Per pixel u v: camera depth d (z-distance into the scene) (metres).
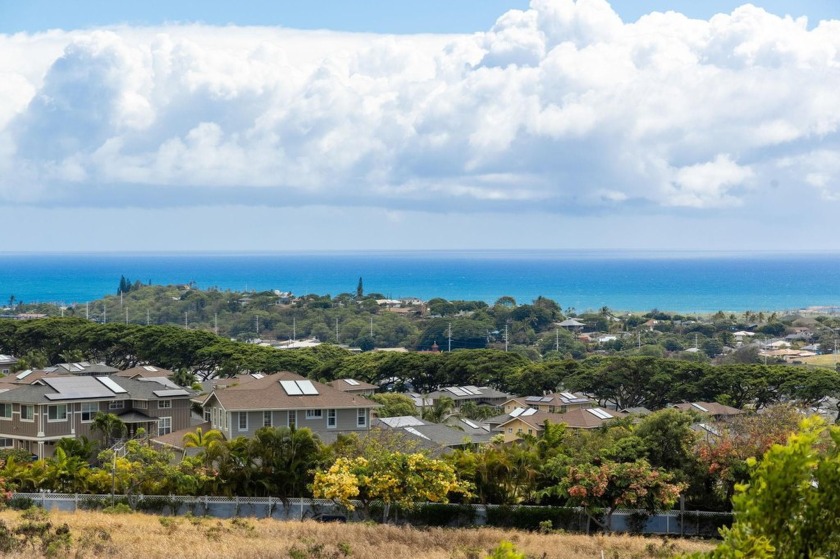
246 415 69.62
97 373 107.31
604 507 50.41
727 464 54.38
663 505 50.31
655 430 55.81
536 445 60.62
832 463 13.40
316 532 41.78
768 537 13.33
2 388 83.25
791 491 13.33
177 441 66.50
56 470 51.12
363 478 48.66
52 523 38.38
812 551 13.33
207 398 72.69
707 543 46.22
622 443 54.81
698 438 57.47
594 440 58.81
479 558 36.75
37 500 48.06
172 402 77.12
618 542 44.25
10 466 51.53
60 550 32.41
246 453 52.31
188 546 35.75
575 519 51.84
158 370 112.94
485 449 59.03
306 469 52.19
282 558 33.75
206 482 51.81
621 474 50.28
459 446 72.75
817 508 13.30
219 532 40.06
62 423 71.56
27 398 70.50
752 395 117.69
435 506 51.44
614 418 91.75
